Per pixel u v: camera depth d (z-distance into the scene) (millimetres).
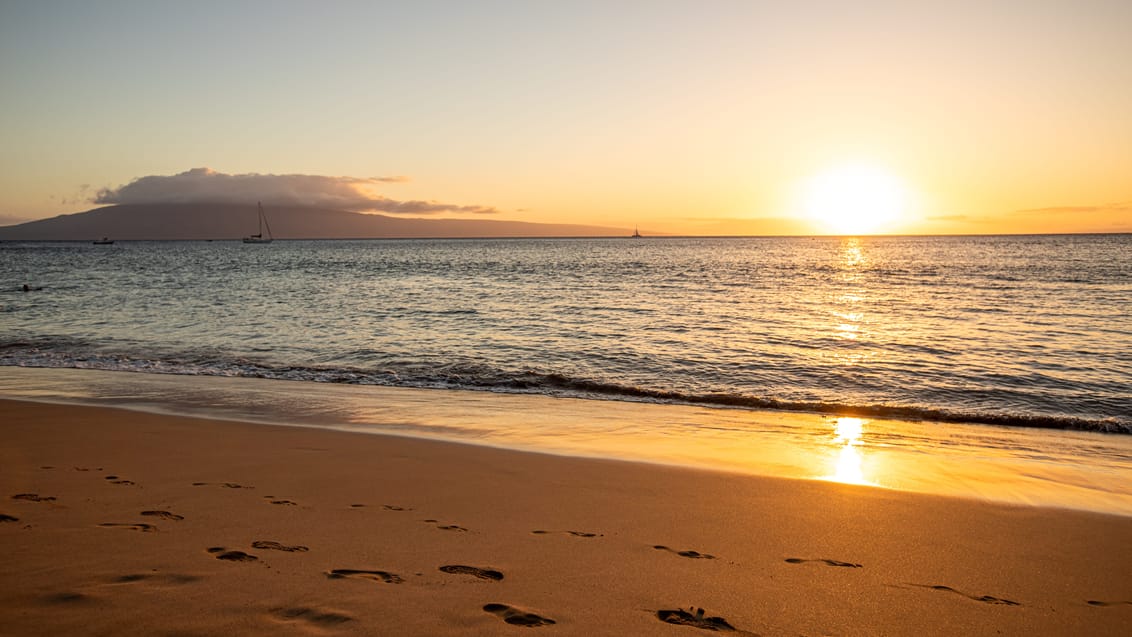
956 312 28031
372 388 13789
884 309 29312
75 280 50312
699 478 7465
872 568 4973
